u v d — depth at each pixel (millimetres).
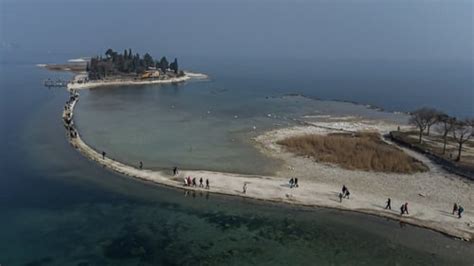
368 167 85312
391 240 56594
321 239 56531
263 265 50000
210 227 59125
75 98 165625
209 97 186000
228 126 124000
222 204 66562
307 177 79062
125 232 57062
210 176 77625
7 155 88625
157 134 110812
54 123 120625
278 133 116000
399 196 70938
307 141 103000
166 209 64438
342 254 52906
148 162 85875
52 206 64438
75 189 71125
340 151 94750
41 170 79750
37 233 56312
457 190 74312
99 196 68562
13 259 50250
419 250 54156
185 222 60406
